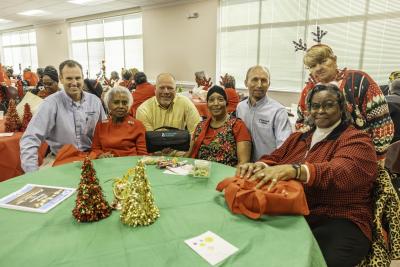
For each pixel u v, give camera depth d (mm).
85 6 7812
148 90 3668
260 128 2141
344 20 4910
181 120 2604
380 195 1325
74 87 2166
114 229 990
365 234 1284
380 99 1537
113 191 1176
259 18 5930
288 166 1219
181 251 860
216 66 6805
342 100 1378
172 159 1779
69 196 1257
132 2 7301
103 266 791
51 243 906
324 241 1274
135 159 1812
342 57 5059
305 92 1935
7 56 13586
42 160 2381
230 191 1151
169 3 7293
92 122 2320
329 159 1365
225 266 793
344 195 1323
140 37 8320
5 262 814
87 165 1056
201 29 6883
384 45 4637
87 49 9883
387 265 1273
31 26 11602
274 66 5902
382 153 1573
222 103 2023
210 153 2039
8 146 2455
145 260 816
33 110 2869
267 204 1078
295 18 5441
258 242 914
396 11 4438
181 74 7547
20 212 1116
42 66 11750
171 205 1180
